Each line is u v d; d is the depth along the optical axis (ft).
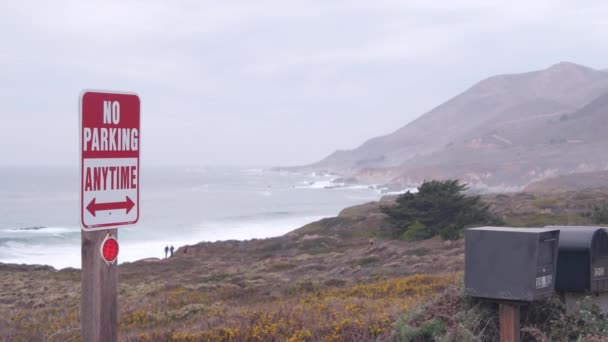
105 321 16.29
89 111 16.03
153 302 65.98
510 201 237.66
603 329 25.21
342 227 214.69
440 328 25.73
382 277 81.20
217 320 37.68
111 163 16.52
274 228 344.28
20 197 599.57
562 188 468.75
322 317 33.17
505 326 24.50
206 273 129.18
